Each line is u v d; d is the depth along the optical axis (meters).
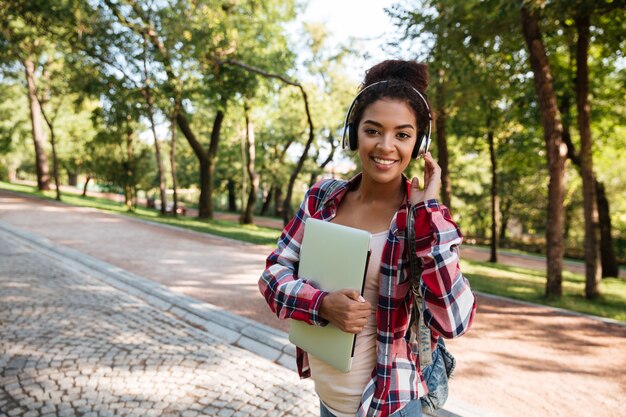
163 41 14.94
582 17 7.84
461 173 25.34
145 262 8.30
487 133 13.95
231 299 5.93
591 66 10.61
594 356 4.67
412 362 1.14
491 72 9.18
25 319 4.75
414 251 1.07
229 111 17.88
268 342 4.26
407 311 1.12
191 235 13.02
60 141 27.77
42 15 14.89
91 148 20.72
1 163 39.88
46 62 21.42
